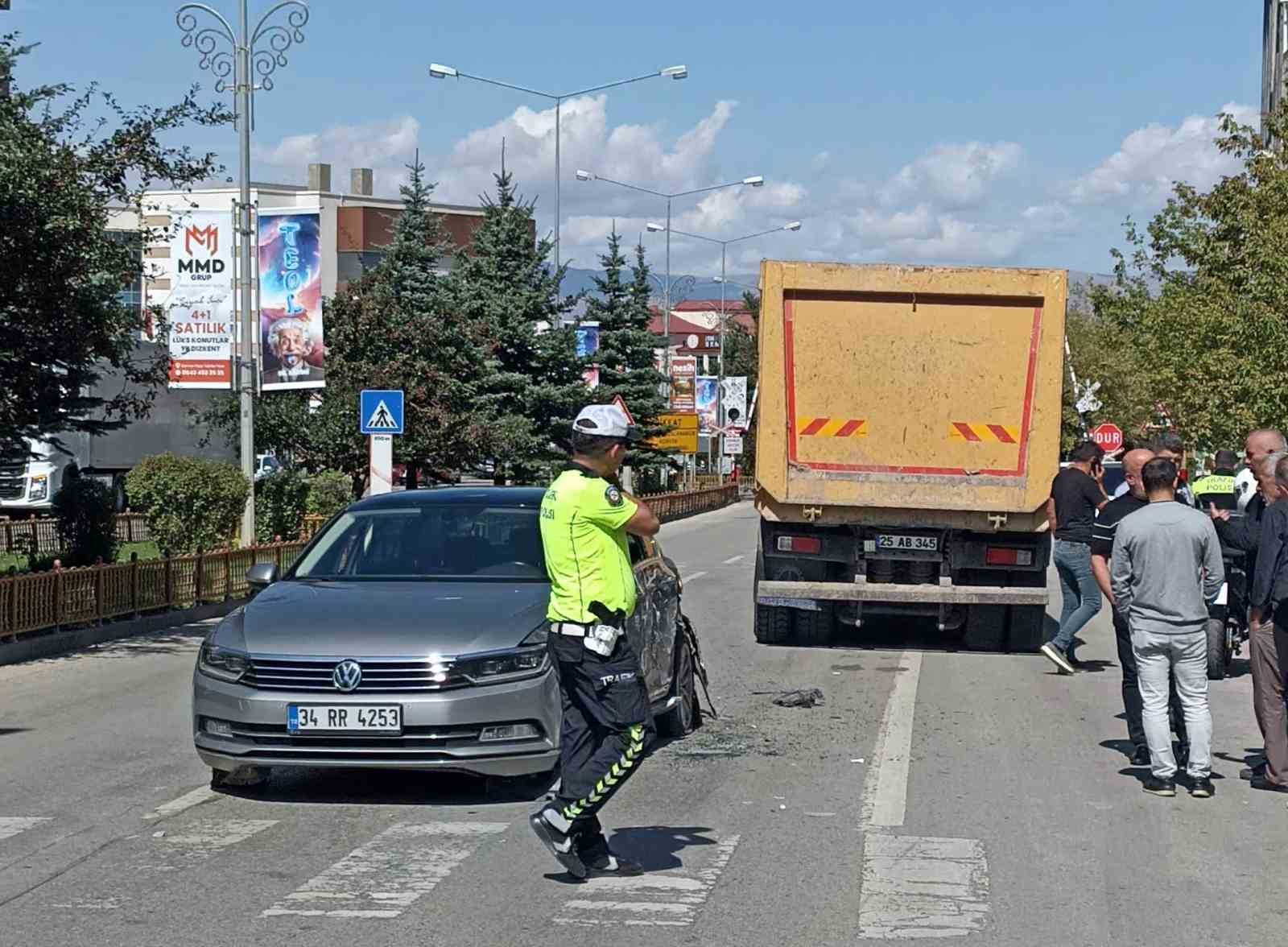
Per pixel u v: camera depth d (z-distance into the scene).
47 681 13.41
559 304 42.75
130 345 16.94
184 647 16.08
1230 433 24.48
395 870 6.88
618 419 6.59
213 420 32.28
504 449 35.41
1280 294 22.44
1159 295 36.66
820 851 7.20
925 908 6.26
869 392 14.48
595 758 6.51
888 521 14.55
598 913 6.19
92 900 6.41
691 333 132.38
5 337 15.86
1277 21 48.97
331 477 29.06
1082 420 47.38
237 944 5.80
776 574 14.95
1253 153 26.77
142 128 16.31
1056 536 13.94
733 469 67.50
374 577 9.29
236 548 20.09
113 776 9.06
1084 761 9.49
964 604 14.78
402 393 22.66
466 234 72.94
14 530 24.61
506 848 7.27
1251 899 6.45
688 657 10.53
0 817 7.97
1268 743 8.64
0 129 15.07
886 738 10.23
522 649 8.09
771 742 10.09
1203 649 8.44
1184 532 8.38
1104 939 5.88
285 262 22.52
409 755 7.89
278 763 7.96
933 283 14.37
